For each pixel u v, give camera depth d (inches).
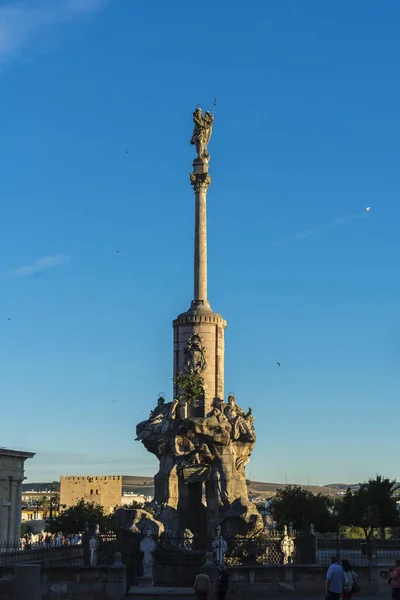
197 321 3139.8
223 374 3166.8
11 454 3309.5
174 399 3080.7
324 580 1999.3
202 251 3260.3
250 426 3016.7
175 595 1925.4
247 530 2726.4
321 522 3959.2
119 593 1935.3
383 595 1988.2
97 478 7303.2
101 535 2367.1
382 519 3932.1
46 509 7736.2
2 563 2256.4
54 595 1934.1
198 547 2600.9
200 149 3339.1
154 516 2805.1
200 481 2881.4
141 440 3002.0
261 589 1974.7
